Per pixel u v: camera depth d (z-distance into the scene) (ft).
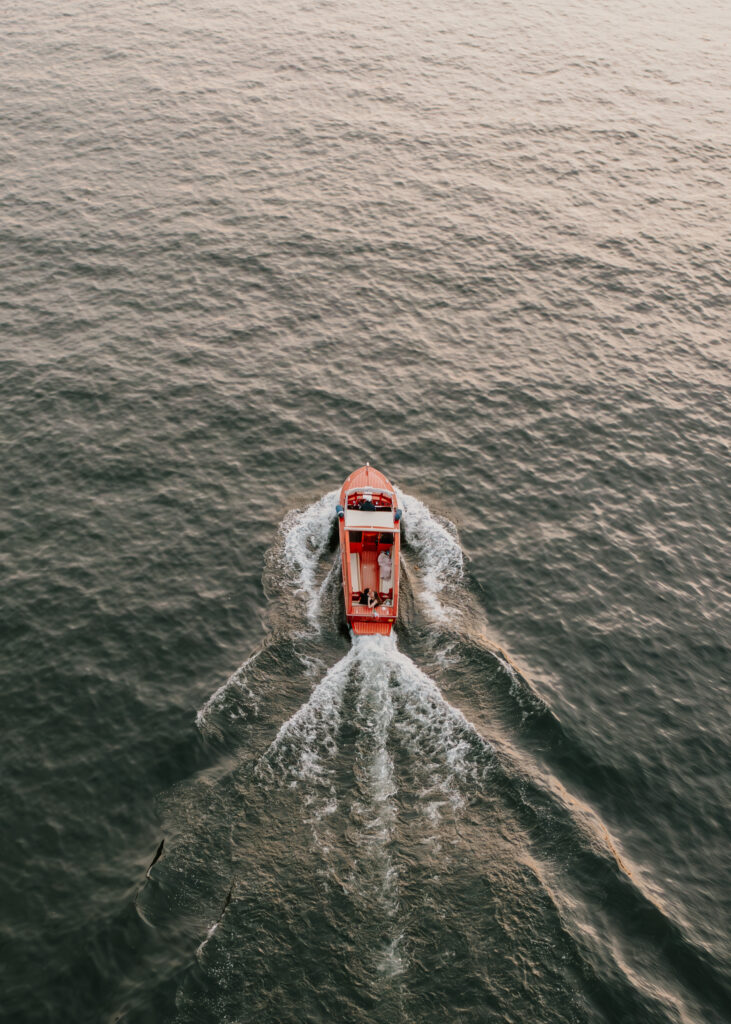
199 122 230.89
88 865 83.15
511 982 75.20
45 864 83.05
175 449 136.77
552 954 77.30
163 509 126.00
